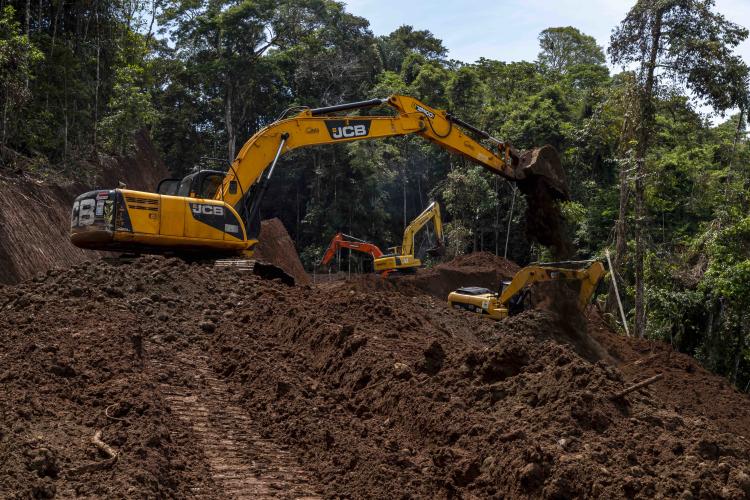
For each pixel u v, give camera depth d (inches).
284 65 2364.7
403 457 311.0
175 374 404.8
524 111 2102.6
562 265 799.7
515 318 742.5
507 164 765.3
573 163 1843.0
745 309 1137.4
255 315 517.7
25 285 541.6
